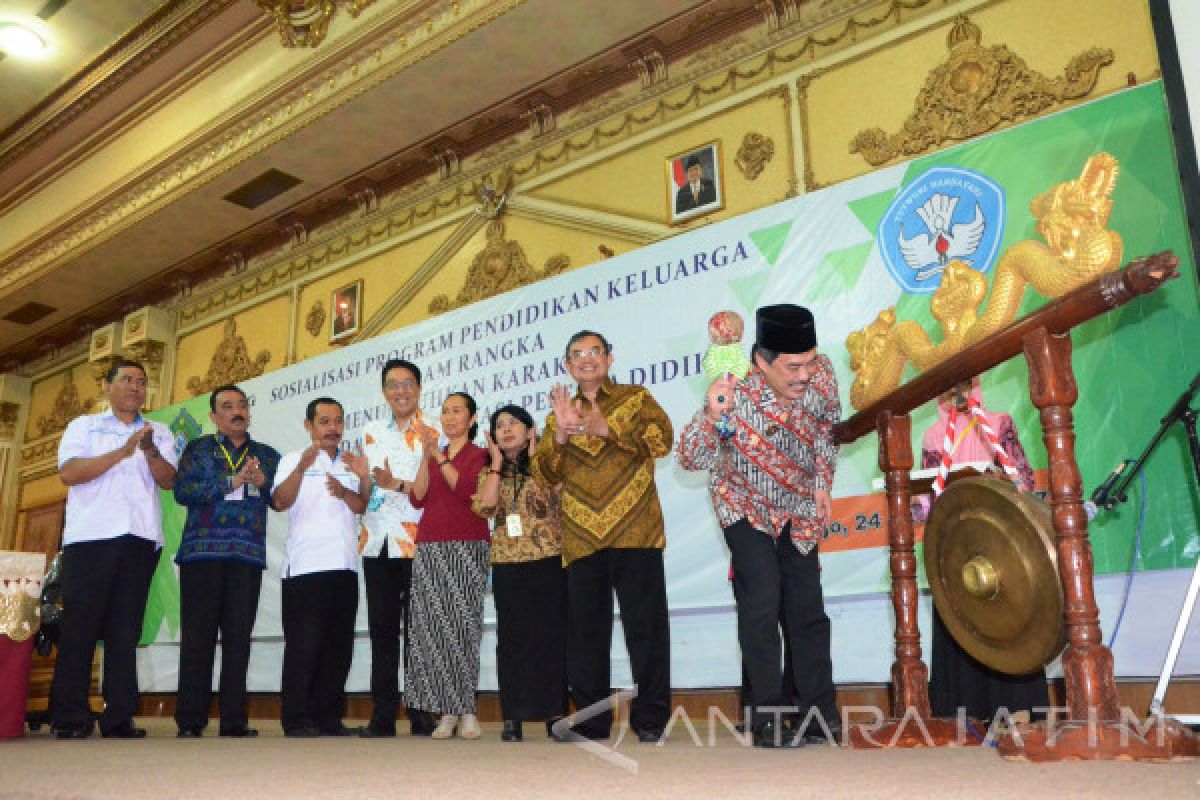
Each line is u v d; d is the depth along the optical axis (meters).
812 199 5.26
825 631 2.87
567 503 3.45
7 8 7.75
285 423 7.54
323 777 2.14
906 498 3.01
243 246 9.21
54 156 9.53
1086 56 4.84
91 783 2.06
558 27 6.34
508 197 7.21
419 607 4.02
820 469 2.96
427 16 6.56
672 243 5.73
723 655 5.18
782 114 5.91
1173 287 4.20
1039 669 2.51
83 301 10.40
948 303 3.36
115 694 4.31
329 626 4.59
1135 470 3.42
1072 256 2.89
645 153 6.54
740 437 2.87
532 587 3.73
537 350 6.23
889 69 5.54
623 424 3.38
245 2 7.35
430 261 7.61
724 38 6.30
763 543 2.87
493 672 5.98
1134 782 1.66
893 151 5.40
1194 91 3.67
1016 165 4.64
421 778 2.08
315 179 8.09
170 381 9.76
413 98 7.04
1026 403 4.41
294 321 8.64
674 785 1.80
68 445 4.48
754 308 5.31
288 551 4.66
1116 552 4.12
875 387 3.54
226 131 7.80
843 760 2.26
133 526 4.45
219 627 4.61
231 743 3.70
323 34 7.12
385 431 4.77
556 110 7.09
